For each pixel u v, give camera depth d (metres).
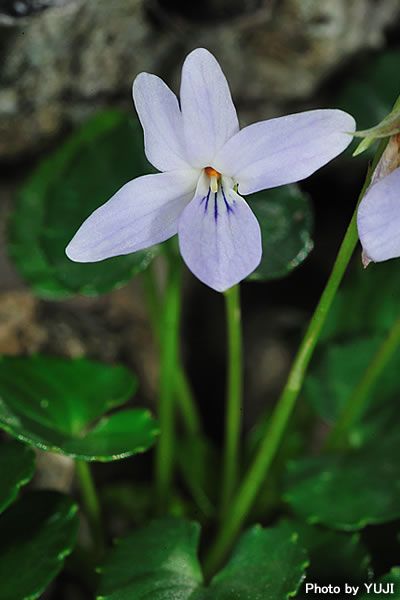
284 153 0.13
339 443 0.16
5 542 0.14
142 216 0.13
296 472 0.16
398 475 0.16
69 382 0.15
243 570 0.14
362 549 0.15
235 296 0.15
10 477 0.14
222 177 0.14
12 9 0.16
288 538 0.15
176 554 0.15
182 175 0.14
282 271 0.15
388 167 0.13
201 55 0.13
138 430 0.15
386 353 0.16
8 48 0.16
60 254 0.16
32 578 0.14
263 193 0.16
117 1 0.16
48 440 0.14
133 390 0.15
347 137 0.13
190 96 0.13
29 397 0.15
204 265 0.13
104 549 0.16
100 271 0.16
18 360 0.15
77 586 0.16
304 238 0.15
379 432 0.16
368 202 0.13
